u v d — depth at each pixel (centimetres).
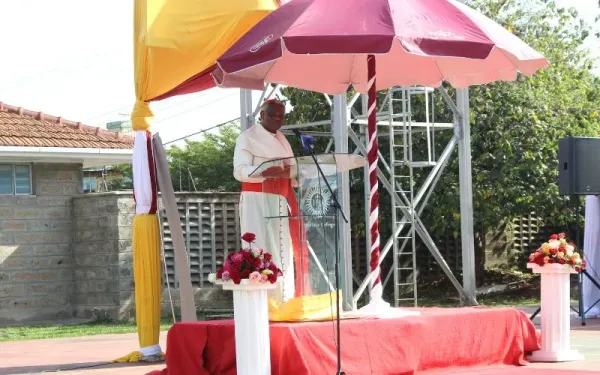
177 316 1816
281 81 991
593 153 1338
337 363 743
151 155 1023
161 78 1005
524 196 1912
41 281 1781
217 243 1873
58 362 1082
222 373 775
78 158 1819
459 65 984
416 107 1906
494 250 2252
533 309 1683
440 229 1959
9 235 1755
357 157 816
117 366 987
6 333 1561
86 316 1788
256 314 722
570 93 2125
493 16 2108
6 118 1894
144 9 1007
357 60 1004
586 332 1232
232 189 2977
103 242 1762
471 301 1453
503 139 1922
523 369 859
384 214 1994
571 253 924
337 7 777
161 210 1808
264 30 796
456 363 844
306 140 748
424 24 771
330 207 795
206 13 991
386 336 784
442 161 1477
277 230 820
